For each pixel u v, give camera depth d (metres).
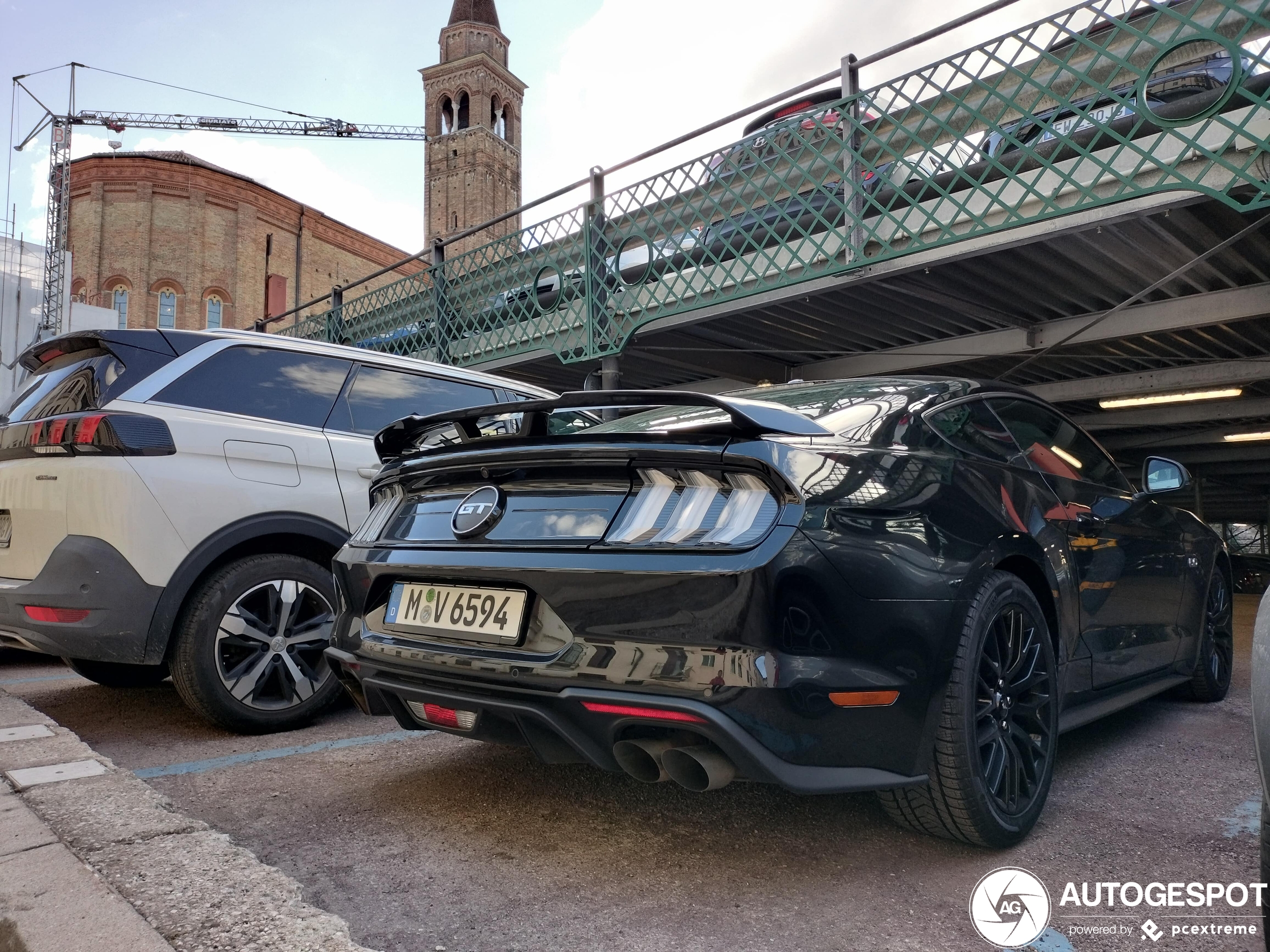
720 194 7.25
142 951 1.37
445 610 2.11
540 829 2.23
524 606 1.95
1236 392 10.22
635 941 1.63
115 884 1.60
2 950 1.46
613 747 1.84
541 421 2.07
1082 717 2.60
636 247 7.99
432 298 10.30
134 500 2.97
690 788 1.83
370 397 3.84
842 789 1.77
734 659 1.67
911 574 1.90
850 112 6.34
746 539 1.74
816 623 1.75
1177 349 9.07
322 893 1.85
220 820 2.30
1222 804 2.47
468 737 2.13
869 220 6.41
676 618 1.73
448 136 70.25
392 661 2.17
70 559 2.91
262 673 3.22
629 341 8.03
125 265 44.47
